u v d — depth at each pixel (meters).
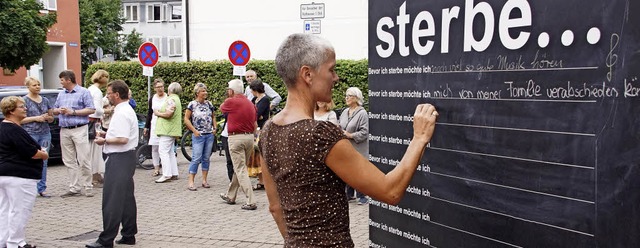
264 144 2.49
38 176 6.59
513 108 2.40
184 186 10.79
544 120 2.28
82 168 9.90
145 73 14.25
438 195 2.83
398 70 3.01
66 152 9.92
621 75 2.00
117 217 6.64
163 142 11.18
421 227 2.96
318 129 2.29
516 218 2.43
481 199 2.58
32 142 6.46
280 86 16.09
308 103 2.42
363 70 14.91
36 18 23.02
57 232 7.60
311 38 2.40
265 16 21.59
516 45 2.37
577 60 2.14
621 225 2.04
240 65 13.01
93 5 55.53
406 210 3.06
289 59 2.39
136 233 7.01
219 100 16.80
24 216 6.51
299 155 2.31
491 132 2.50
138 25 71.75
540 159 2.31
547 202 2.29
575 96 2.16
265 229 7.62
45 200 9.62
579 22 2.13
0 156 6.39
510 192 2.44
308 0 20.72
